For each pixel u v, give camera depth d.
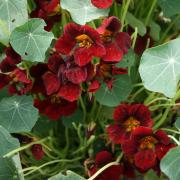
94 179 0.59
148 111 0.57
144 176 0.62
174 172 0.52
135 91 0.65
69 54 0.55
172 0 0.62
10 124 0.58
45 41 0.54
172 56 0.53
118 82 0.59
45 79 0.57
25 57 0.55
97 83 0.55
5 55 0.61
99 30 0.53
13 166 0.54
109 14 0.63
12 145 0.55
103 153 0.59
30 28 0.55
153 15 0.69
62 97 0.59
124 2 0.61
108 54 0.55
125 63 0.59
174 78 0.53
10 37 0.54
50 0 0.59
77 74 0.54
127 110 0.57
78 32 0.54
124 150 0.55
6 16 0.57
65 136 0.67
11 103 0.58
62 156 0.65
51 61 0.56
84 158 0.65
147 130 0.54
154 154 0.55
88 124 0.62
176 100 0.62
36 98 0.63
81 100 0.61
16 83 0.58
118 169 0.59
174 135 0.62
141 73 0.53
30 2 0.63
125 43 0.56
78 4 0.57
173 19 0.68
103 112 0.63
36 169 0.58
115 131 0.58
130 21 0.62
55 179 0.51
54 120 0.63
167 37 0.69
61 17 0.61
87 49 0.54
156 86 0.53
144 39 0.64
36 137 0.62
